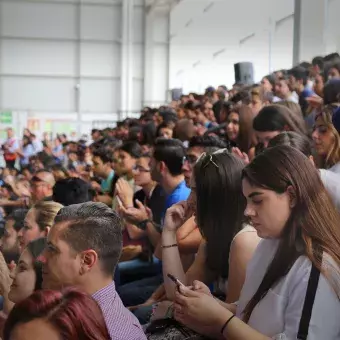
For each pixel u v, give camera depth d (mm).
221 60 15156
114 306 1549
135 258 3277
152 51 17984
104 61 17719
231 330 1438
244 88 6141
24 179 6500
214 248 2014
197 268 2154
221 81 15242
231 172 1959
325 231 1379
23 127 17203
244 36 13516
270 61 11984
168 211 2240
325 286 1339
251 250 1777
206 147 2926
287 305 1393
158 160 2951
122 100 17641
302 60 7691
